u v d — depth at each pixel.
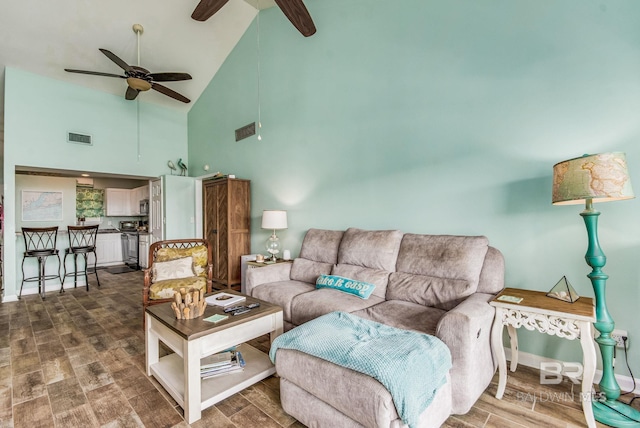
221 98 5.27
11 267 4.16
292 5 2.54
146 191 7.02
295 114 3.98
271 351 1.75
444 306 2.25
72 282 4.99
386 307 2.31
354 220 3.37
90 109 5.00
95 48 4.27
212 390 1.86
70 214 6.55
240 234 4.54
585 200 1.80
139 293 4.51
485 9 2.46
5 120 4.24
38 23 3.77
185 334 1.70
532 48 2.26
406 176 2.94
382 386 1.30
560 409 1.77
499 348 1.86
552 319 1.69
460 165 2.61
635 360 1.93
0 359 2.43
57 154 4.67
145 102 5.66
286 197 4.12
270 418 1.73
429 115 2.78
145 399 1.89
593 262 1.75
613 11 1.97
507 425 1.63
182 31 4.41
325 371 1.47
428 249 2.54
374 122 3.18
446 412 1.59
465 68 2.57
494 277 2.21
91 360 2.40
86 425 1.66
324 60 3.63
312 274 3.18
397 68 2.99
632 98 1.92
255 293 2.95
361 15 3.27
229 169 5.12
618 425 1.60
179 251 3.45
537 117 2.25
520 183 2.32
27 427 1.65
